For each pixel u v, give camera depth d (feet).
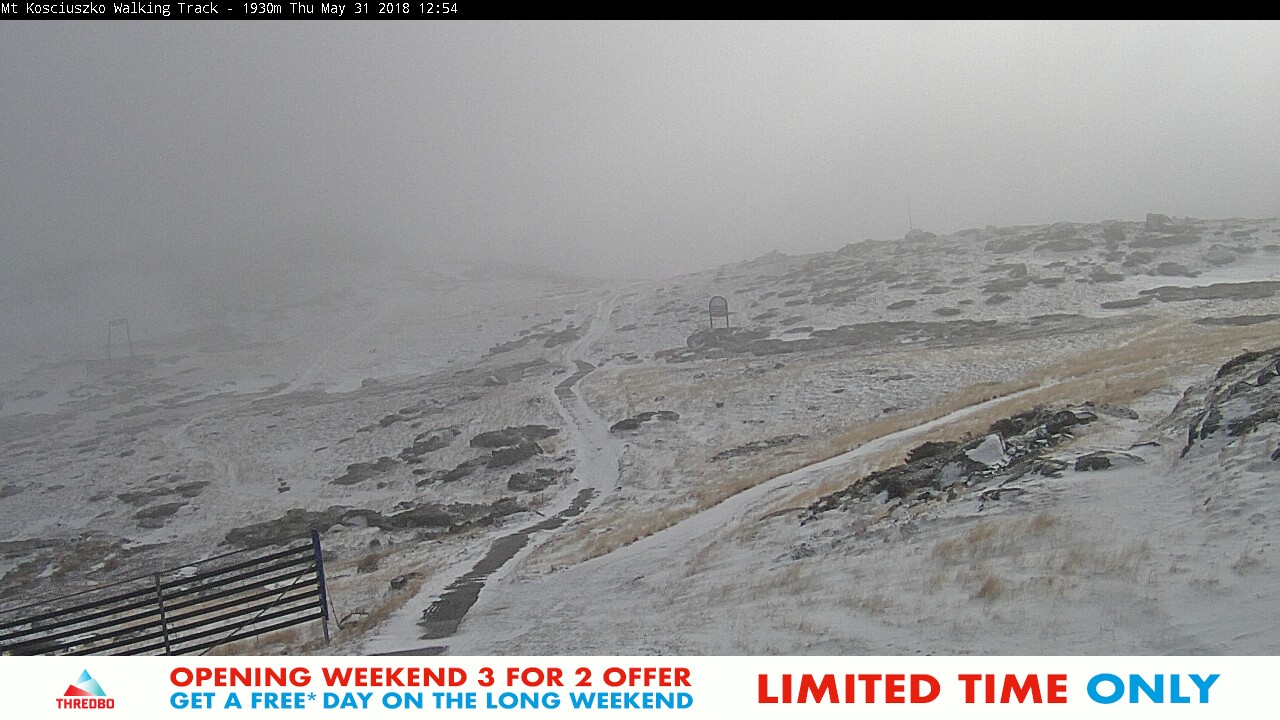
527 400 151.43
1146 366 85.51
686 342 194.18
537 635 34.96
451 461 119.24
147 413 211.41
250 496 118.01
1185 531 26.30
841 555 35.78
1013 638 22.72
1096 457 36.78
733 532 47.98
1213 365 68.90
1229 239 191.83
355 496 110.42
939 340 151.23
